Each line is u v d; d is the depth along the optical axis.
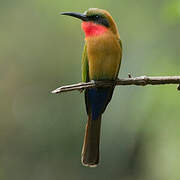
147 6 13.62
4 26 16.38
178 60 11.89
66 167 16.91
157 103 11.47
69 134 16.08
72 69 16.09
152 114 11.62
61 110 16.12
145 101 11.60
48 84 16.59
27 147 17.34
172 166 11.60
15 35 16.47
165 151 11.68
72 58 16.12
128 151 13.80
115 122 12.73
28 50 16.59
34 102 16.86
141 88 11.88
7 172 18.02
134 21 13.74
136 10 13.82
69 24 15.66
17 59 16.91
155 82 7.93
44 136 16.59
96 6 14.20
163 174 11.84
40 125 16.70
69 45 16.12
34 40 16.33
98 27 9.17
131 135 13.08
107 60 9.17
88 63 9.55
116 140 13.44
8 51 16.77
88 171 16.28
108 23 9.23
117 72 9.34
